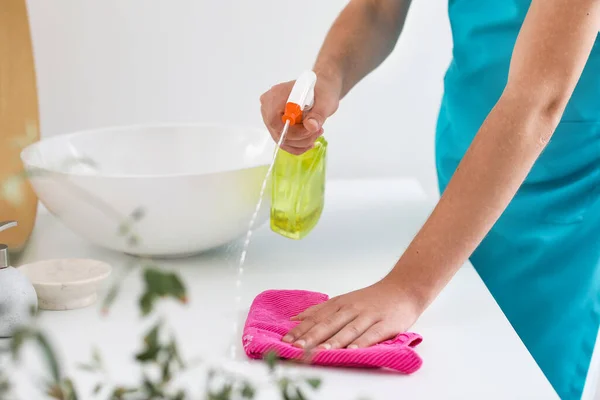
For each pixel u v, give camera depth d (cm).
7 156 124
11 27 130
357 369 88
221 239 121
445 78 148
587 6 92
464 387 84
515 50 99
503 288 141
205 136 146
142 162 144
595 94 126
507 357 91
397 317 94
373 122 208
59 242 134
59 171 113
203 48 200
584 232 134
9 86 127
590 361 141
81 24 196
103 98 202
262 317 97
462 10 137
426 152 212
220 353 91
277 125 120
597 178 132
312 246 131
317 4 199
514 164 96
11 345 48
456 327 100
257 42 201
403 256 100
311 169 123
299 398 57
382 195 164
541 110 96
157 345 52
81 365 63
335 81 133
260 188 120
